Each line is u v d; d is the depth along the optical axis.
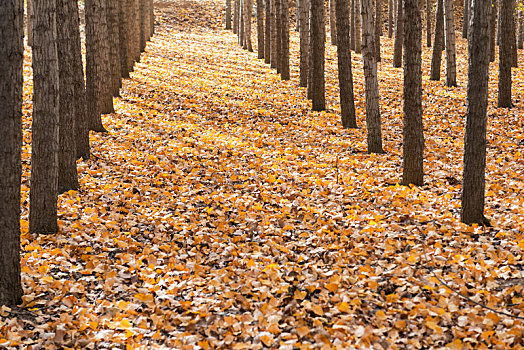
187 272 5.37
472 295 4.57
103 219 6.73
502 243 5.59
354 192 7.88
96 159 9.20
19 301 4.64
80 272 5.33
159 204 7.52
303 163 9.66
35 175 6.06
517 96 15.35
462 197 6.30
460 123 12.57
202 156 9.98
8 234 4.51
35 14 5.69
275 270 5.15
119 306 4.61
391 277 5.00
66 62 7.27
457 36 30.91
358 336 3.89
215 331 4.17
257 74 20.28
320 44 13.63
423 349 3.82
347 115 12.38
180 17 37.41
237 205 7.48
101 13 12.23
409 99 7.88
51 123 5.98
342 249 5.75
